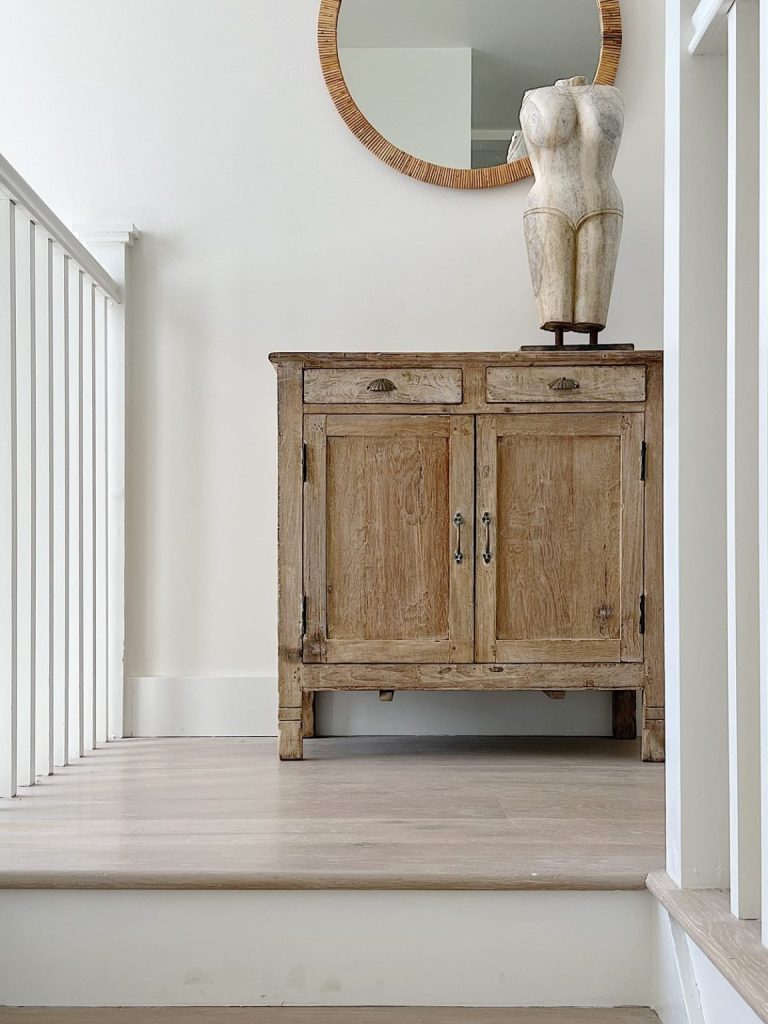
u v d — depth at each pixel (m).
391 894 1.46
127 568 2.71
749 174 1.29
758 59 1.30
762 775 1.15
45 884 1.45
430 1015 1.43
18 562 2.09
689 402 1.46
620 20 2.71
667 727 1.48
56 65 2.75
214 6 2.74
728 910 1.30
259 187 2.74
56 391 2.40
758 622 1.27
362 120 2.70
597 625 2.31
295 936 1.47
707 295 1.47
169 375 2.73
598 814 1.82
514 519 2.32
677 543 1.46
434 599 2.32
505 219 2.74
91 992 1.47
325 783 2.09
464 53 2.71
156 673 2.71
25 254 2.06
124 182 2.75
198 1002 1.46
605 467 2.32
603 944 1.47
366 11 2.72
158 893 1.47
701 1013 1.28
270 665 2.72
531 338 2.73
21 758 2.08
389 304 2.73
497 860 1.52
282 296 2.74
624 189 2.72
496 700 2.72
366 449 2.32
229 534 2.73
